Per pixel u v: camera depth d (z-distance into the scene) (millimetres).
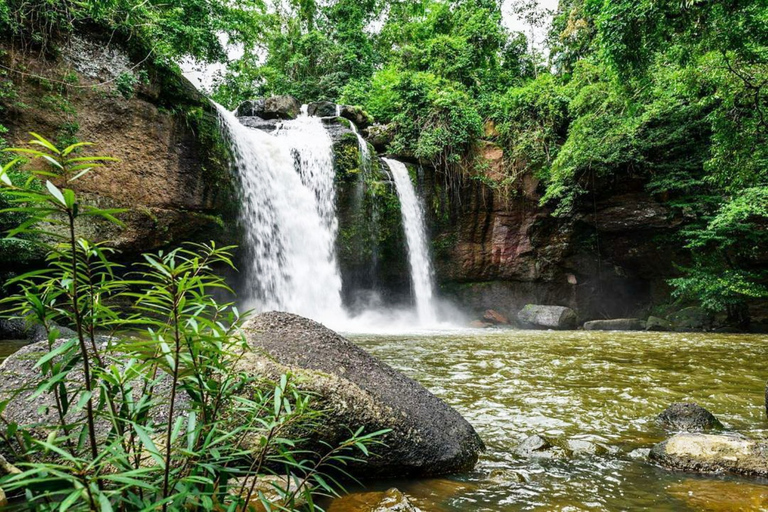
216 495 1238
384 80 22391
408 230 18234
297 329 3172
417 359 7574
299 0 28688
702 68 10422
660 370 6578
